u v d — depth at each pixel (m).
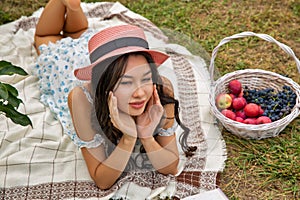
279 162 2.14
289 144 2.21
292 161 2.13
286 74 2.59
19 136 2.19
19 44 2.69
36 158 2.09
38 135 2.18
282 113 2.25
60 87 2.29
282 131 2.27
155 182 2.02
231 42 2.78
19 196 1.97
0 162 2.06
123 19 2.86
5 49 2.64
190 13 3.01
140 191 1.97
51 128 2.22
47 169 2.07
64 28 2.59
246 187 2.05
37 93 2.39
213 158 2.12
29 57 2.64
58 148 2.13
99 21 2.84
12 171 2.05
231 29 2.88
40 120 2.25
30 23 2.84
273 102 2.29
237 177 2.09
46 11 2.49
